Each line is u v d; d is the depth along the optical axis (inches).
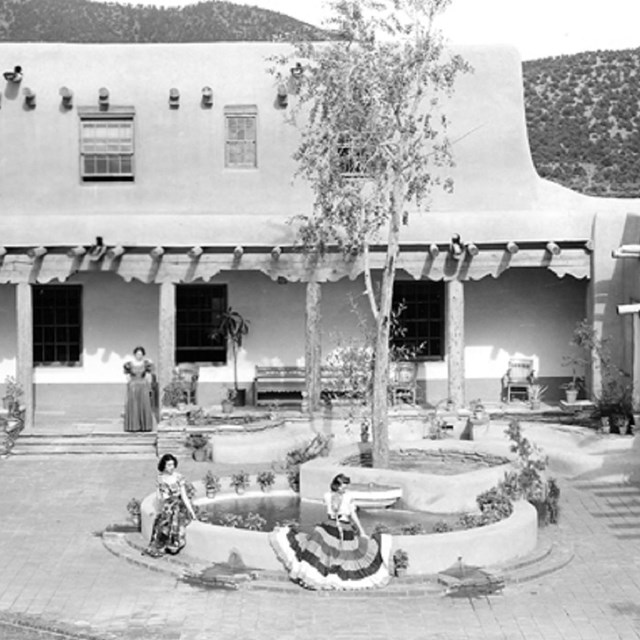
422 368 1162.6
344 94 859.4
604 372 1064.2
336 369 1057.5
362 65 858.1
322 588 639.1
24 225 1084.5
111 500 860.0
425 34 856.9
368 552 652.7
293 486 834.2
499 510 725.3
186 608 616.4
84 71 1128.2
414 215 1088.8
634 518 805.9
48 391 1167.6
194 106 1127.0
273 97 1127.0
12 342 1160.8
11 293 1160.8
